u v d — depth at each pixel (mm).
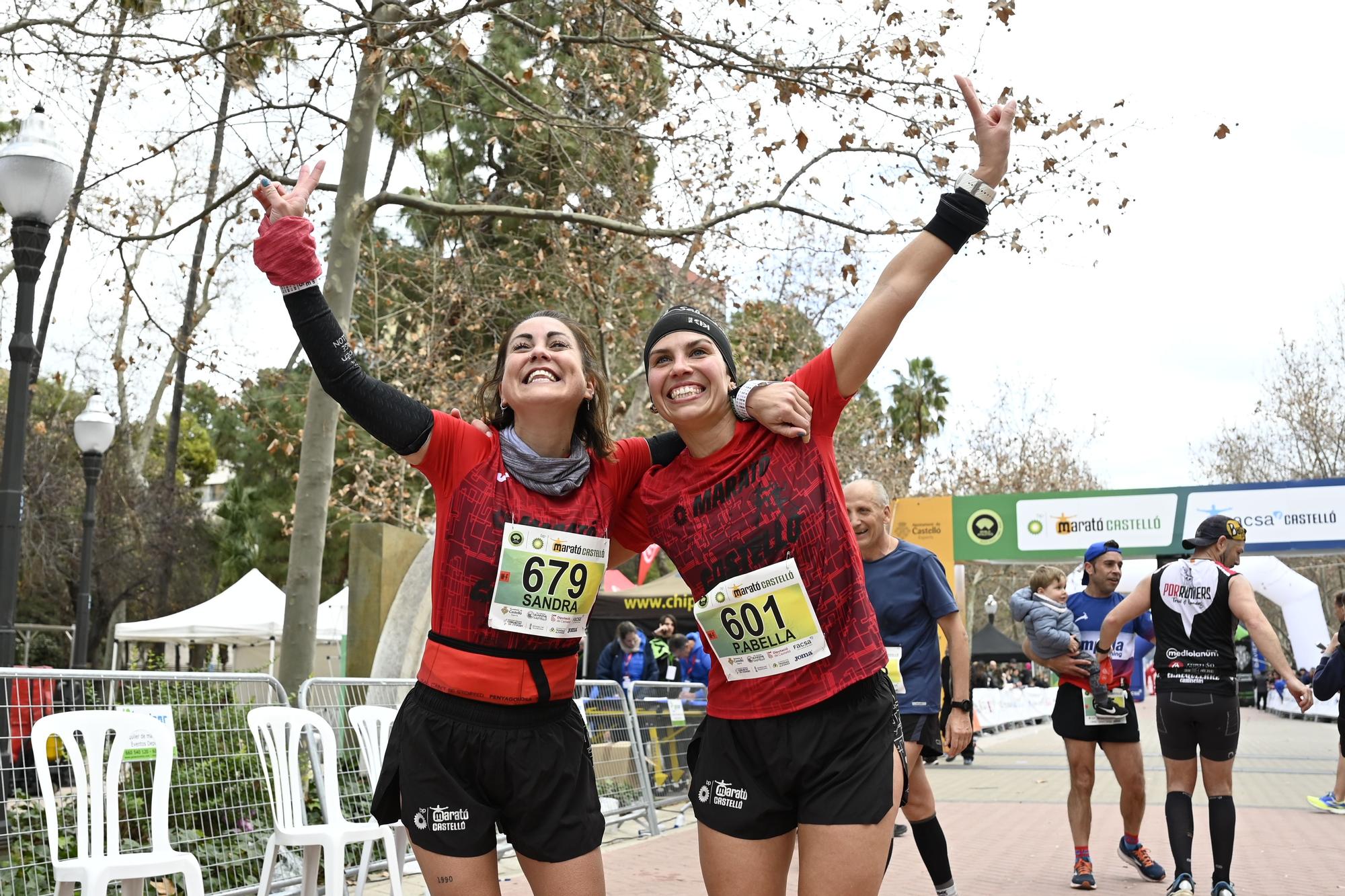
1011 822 9828
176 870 4207
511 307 14383
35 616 30172
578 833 3055
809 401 3059
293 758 5258
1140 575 25484
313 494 8977
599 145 11500
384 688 7047
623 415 13531
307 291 3014
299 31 9250
